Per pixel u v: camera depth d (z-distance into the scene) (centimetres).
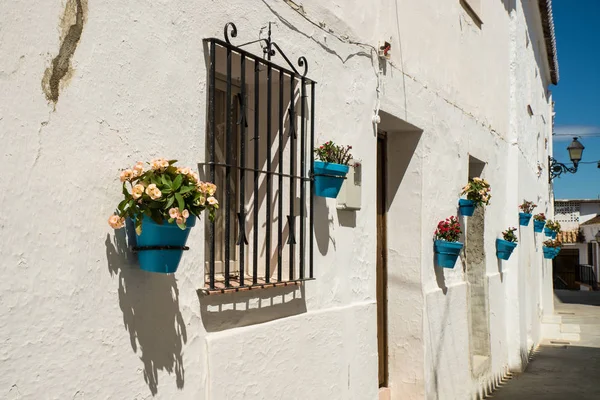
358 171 431
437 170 621
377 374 463
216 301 297
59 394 217
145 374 254
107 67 242
